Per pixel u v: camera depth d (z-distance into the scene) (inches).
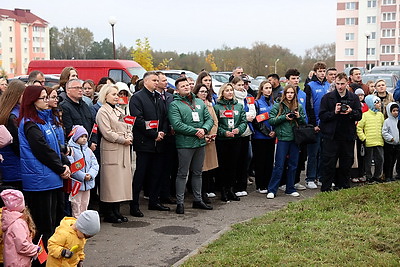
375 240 239.5
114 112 305.4
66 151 254.2
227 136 347.9
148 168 353.1
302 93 394.6
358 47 3073.3
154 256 245.6
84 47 4104.3
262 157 382.3
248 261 216.5
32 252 192.2
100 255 246.8
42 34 3742.6
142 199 370.9
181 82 325.1
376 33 3021.7
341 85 354.6
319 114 365.4
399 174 421.7
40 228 224.2
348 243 236.2
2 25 3420.3
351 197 327.9
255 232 265.9
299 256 219.3
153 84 324.2
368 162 408.2
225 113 350.3
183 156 325.4
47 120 230.2
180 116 323.6
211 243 253.4
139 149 320.5
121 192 302.2
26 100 222.8
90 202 354.3
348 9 3088.1
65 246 193.2
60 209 250.2
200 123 328.2
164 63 1871.3
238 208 343.3
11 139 223.6
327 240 242.2
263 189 391.2
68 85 288.7
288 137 366.3
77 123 287.3
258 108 378.0
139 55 1441.9
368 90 461.1
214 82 986.7
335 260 215.0
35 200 223.3
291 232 257.4
